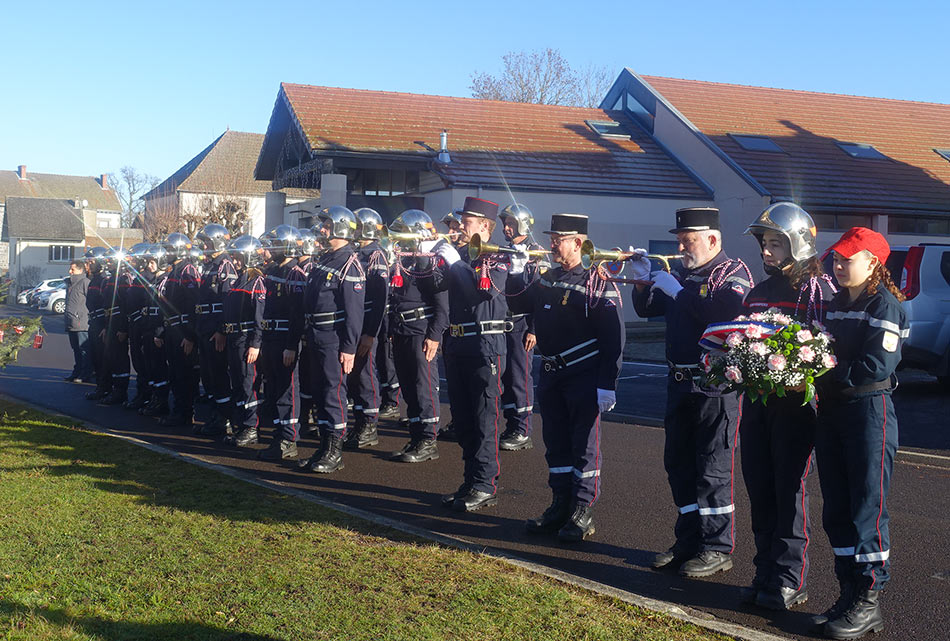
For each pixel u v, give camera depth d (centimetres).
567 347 598
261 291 853
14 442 873
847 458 446
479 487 679
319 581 482
